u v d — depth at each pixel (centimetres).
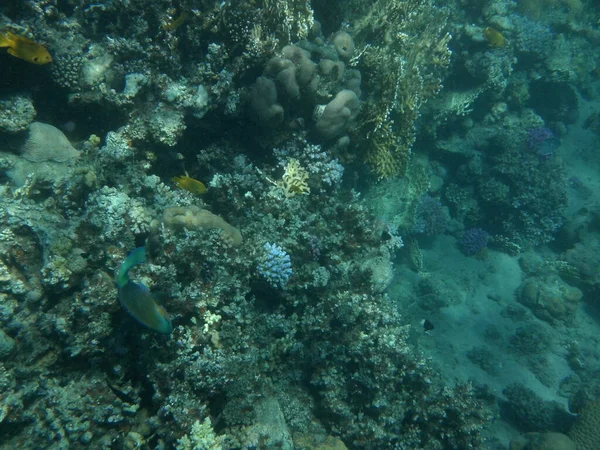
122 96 122
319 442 118
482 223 313
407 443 133
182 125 128
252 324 120
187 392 102
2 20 111
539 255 312
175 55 130
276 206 136
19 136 115
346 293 137
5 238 101
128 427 103
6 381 89
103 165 120
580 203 344
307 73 131
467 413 140
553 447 188
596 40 423
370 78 167
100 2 127
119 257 106
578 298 275
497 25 281
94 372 103
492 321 261
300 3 148
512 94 319
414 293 253
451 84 265
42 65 117
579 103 405
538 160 302
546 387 234
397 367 139
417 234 283
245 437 103
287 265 120
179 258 108
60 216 109
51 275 99
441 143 294
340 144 156
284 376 126
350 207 151
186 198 129
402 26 178
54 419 93
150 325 76
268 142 144
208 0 132
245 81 141
